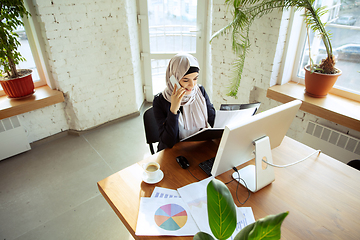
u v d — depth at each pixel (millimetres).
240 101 2697
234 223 644
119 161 2418
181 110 1606
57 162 2404
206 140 1474
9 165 2359
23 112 2311
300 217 1010
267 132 1101
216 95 2896
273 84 2354
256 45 2279
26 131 2518
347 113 1804
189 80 1456
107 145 2652
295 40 2195
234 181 1188
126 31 2699
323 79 1925
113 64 2760
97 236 1695
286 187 1159
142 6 2869
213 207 660
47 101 2428
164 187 1145
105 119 2969
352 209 1053
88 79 2648
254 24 2207
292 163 1229
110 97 2898
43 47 2371
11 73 2299
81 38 2441
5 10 1977
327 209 1049
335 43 2018
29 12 2189
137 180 1190
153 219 983
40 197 2010
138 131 2889
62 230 1737
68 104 2664
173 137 1422
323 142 2043
